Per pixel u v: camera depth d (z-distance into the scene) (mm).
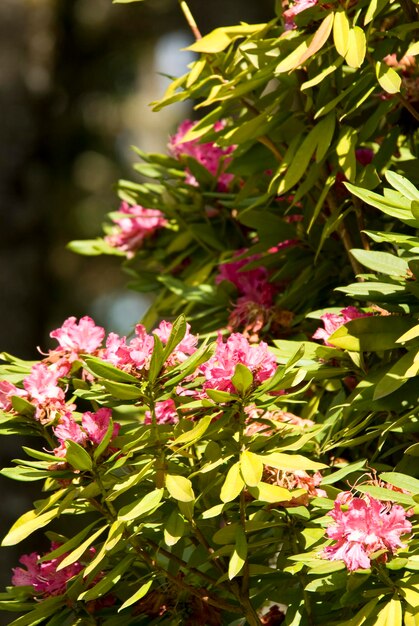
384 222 2527
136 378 2156
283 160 2375
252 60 2387
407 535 2111
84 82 7531
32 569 2299
